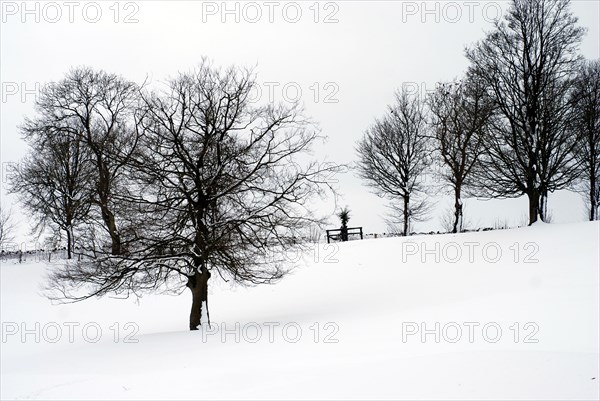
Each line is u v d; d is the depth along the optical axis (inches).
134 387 468.4
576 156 1568.7
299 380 442.6
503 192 1536.7
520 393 377.7
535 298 703.1
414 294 931.3
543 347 480.4
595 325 540.4
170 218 854.5
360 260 1328.7
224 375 479.2
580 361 424.8
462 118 1675.7
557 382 389.4
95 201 891.4
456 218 1644.9
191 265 864.9
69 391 479.2
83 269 908.6
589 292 693.9
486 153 1560.0
